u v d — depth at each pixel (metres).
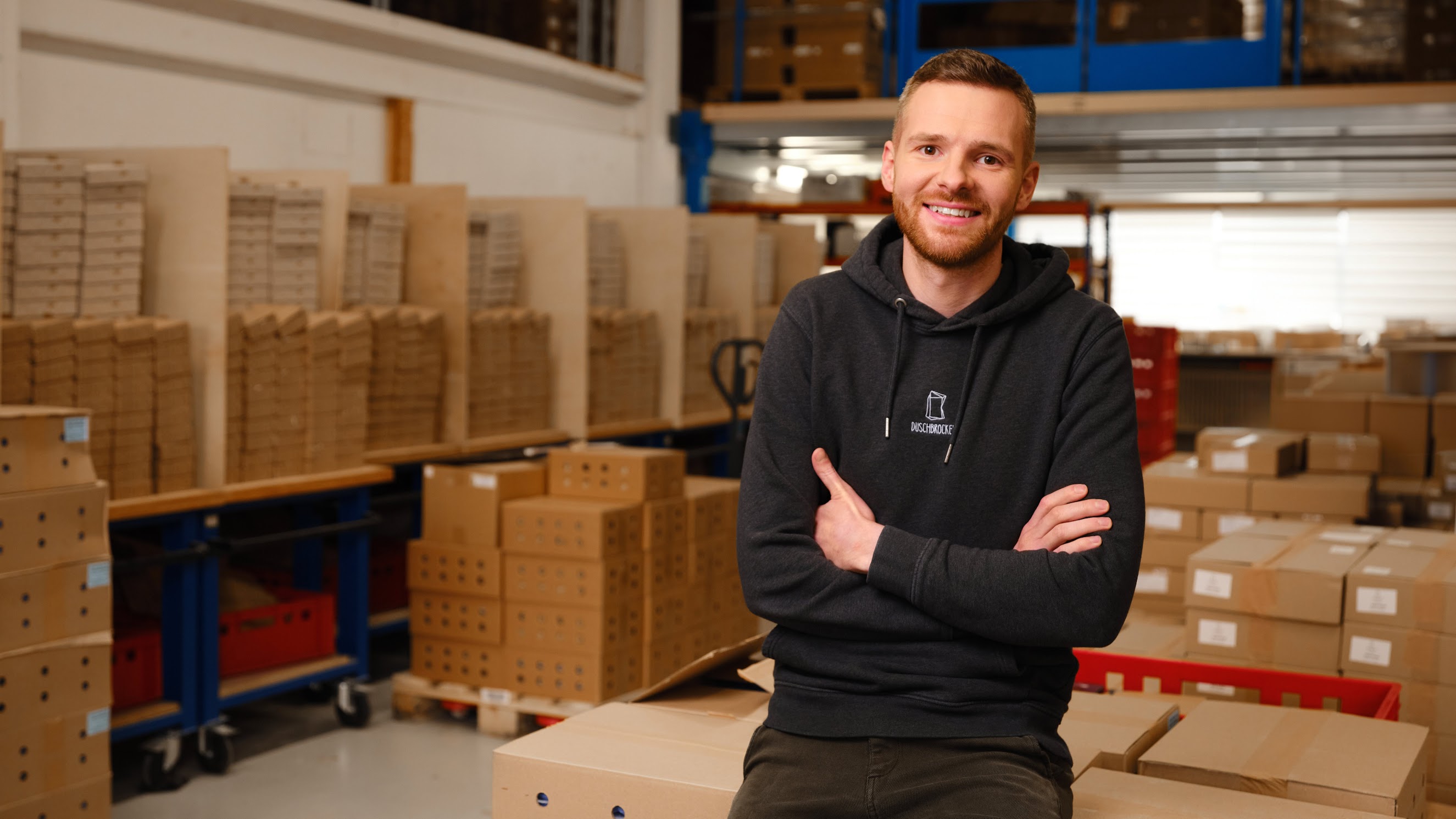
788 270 7.39
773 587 1.37
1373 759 1.68
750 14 8.50
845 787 1.30
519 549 3.69
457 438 4.58
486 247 5.00
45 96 4.40
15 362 2.94
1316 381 5.89
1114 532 1.31
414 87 6.14
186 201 3.38
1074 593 1.28
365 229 4.33
